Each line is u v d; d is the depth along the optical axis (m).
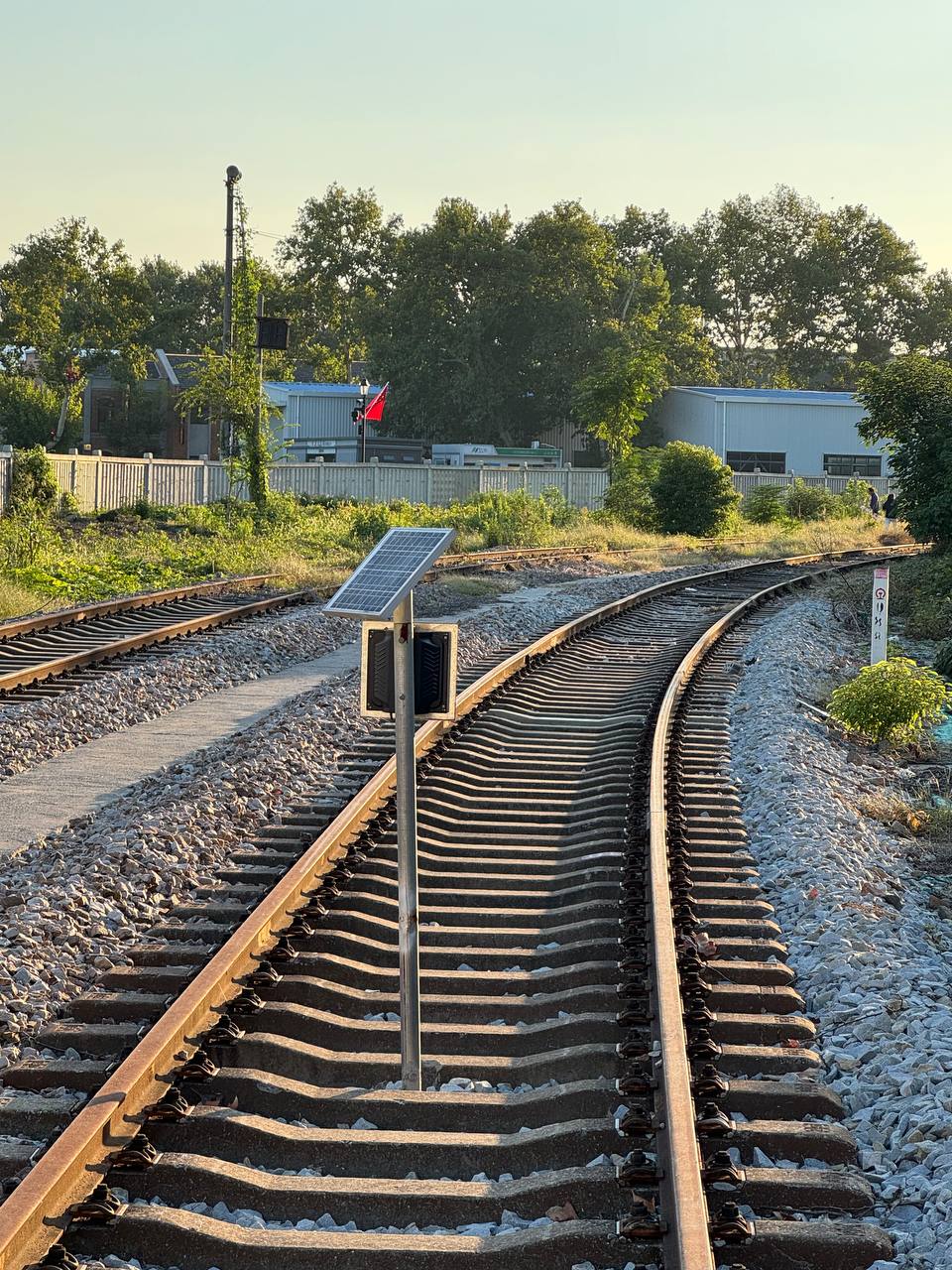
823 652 39.06
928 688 28.56
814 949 14.69
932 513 53.38
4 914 15.05
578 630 40.59
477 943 14.88
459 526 80.62
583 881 16.80
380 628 11.80
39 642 34.81
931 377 54.84
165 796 20.11
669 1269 8.38
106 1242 8.75
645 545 81.56
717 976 13.74
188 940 14.72
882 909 15.98
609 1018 12.28
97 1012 12.65
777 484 124.12
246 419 82.50
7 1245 8.07
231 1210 9.42
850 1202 9.45
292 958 13.41
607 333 159.38
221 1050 11.51
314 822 19.58
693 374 187.00
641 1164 9.33
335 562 60.50
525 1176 10.01
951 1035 12.11
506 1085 11.65
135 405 158.88
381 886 16.22
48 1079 11.23
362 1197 9.45
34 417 151.38
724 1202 9.40
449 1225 9.41
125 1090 9.92
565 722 27.23
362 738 25.55
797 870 17.27
